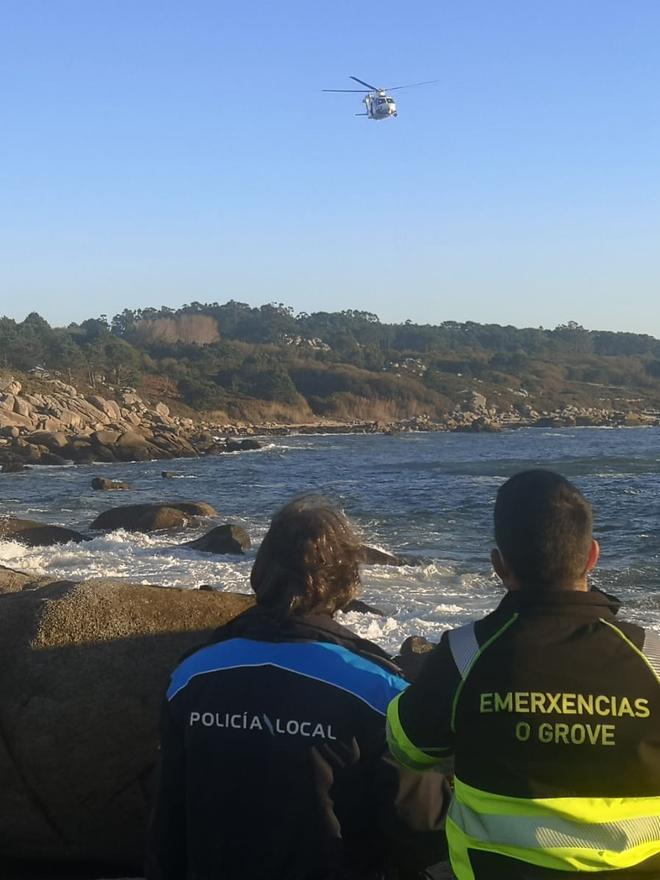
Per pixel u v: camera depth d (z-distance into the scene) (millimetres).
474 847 2219
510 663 2254
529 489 2438
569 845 2123
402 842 2549
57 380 98188
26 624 4320
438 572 16703
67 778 4203
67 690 4211
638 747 2164
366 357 157250
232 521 25375
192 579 15414
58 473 51344
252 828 2504
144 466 56750
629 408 146125
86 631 4297
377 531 23719
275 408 118312
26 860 4320
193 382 116812
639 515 26594
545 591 2352
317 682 2545
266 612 2715
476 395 135125
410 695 2398
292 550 2711
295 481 42781
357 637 2729
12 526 20250
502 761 2203
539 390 149625
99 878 4277
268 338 193125
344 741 2494
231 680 2586
